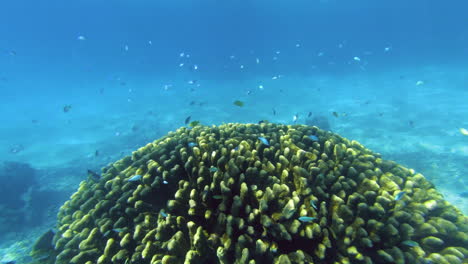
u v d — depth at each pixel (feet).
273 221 9.75
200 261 9.13
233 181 10.61
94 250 11.23
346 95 75.25
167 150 14.82
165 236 10.30
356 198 10.35
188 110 71.97
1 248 24.08
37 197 32.50
